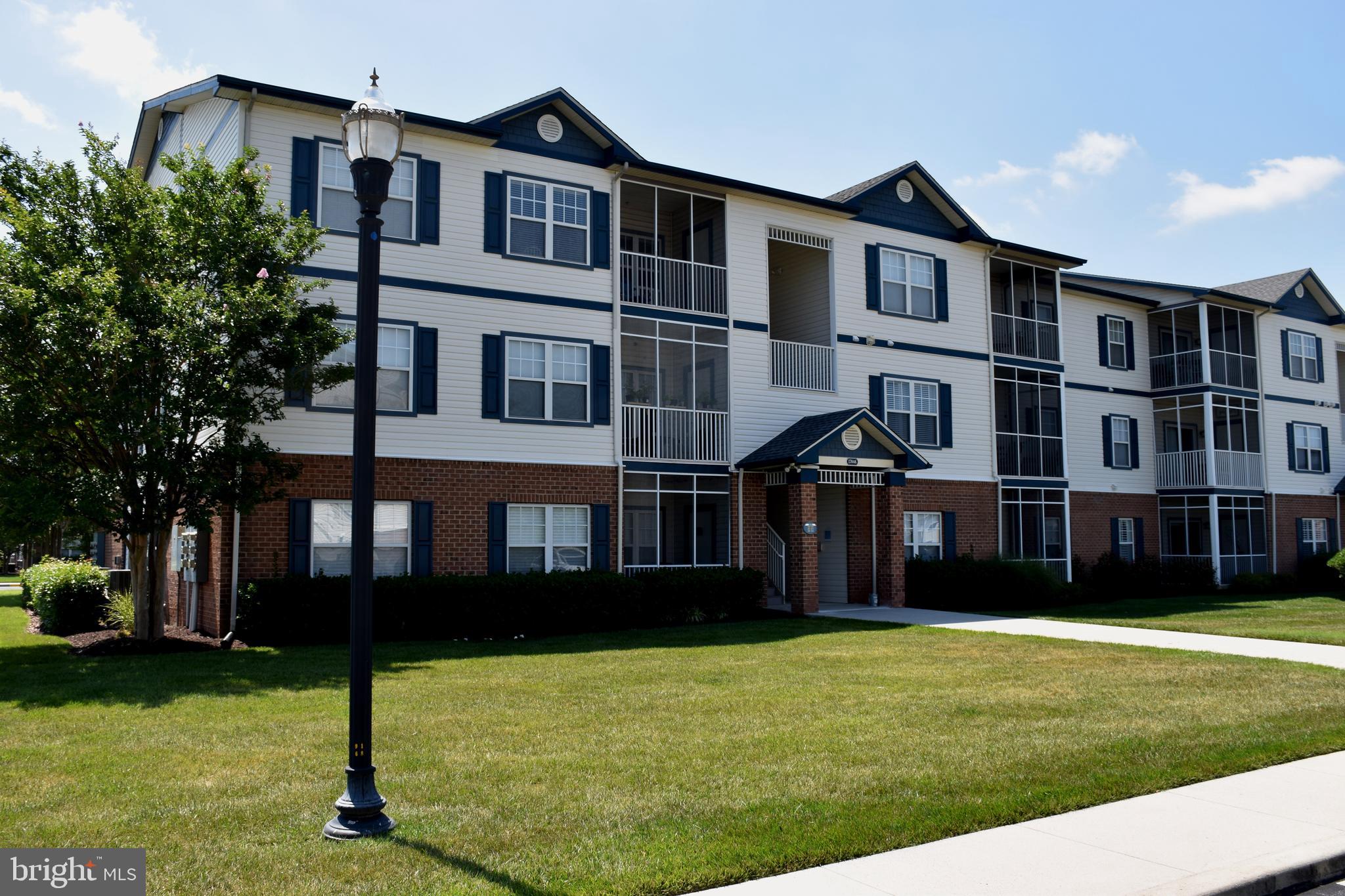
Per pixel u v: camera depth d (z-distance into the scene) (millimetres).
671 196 22031
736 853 5621
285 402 16344
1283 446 33062
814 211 22875
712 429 21094
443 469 17672
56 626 18219
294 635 15398
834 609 21672
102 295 13234
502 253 18609
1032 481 26016
